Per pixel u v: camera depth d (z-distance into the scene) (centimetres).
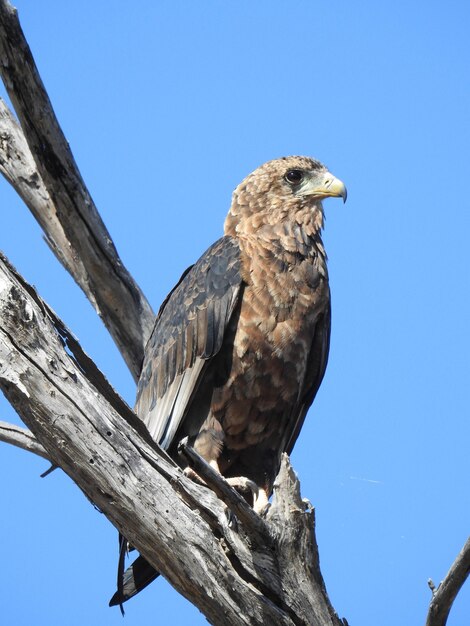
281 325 1098
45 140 1142
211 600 852
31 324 785
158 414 1107
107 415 821
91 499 852
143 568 1004
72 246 1210
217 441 1095
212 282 1113
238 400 1095
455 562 809
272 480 1152
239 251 1129
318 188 1200
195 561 847
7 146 1248
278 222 1177
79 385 809
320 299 1131
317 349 1159
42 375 792
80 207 1181
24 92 1110
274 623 859
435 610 835
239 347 1088
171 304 1178
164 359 1123
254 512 842
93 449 815
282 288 1107
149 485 838
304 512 859
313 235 1181
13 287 777
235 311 1100
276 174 1210
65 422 803
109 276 1217
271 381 1100
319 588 877
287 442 1171
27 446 1094
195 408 1104
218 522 866
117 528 869
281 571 867
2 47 1081
